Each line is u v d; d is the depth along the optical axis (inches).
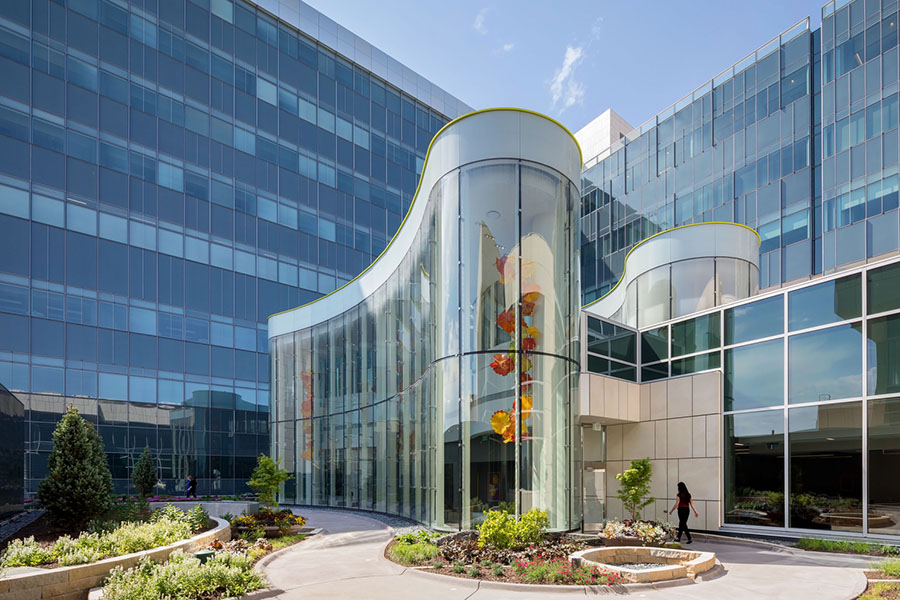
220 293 1523.1
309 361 1130.7
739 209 1588.3
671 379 722.2
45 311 1221.7
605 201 2084.2
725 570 417.1
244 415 1520.7
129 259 1368.1
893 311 531.2
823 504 567.5
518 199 611.8
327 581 377.1
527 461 574.9
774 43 1550.2
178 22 1558.8
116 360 1310.3
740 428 650.8
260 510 690.2
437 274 647.1
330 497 1019.3
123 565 358.0
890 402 525.7
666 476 709.3
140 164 1424.7
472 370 597.6
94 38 1390.3
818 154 1417.3
